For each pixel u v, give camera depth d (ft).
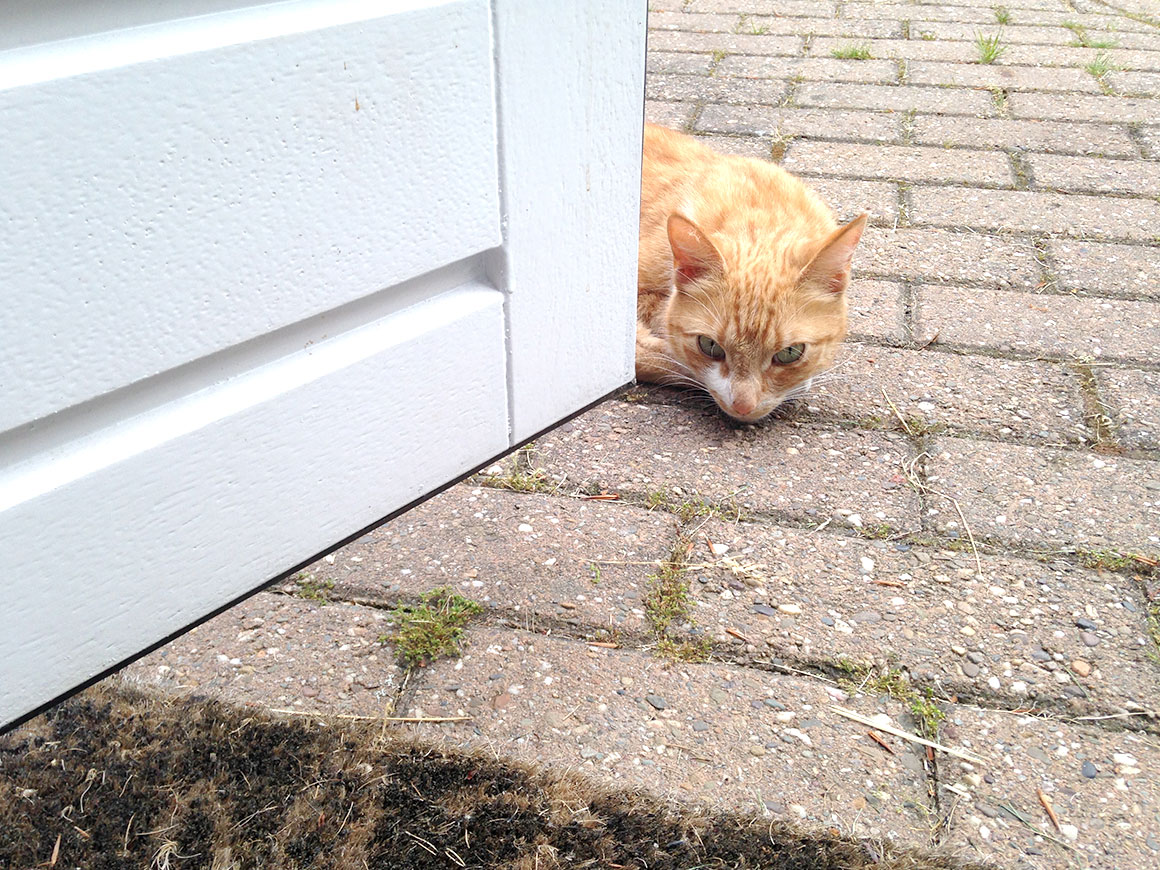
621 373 1.57
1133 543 1.69
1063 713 1.44
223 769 1.34
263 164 0.93
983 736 1.41
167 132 0.84
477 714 1.42
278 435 1.08
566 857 1.23
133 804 1.29
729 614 1.57
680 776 1.33
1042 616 1.57
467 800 1.30
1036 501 1.78
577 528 1.73
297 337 1.07
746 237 2.10
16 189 0.77
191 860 1.22
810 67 3.85
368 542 1.69
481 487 1.82
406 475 1.27
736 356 1.98
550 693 1.45
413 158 1.06
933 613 1.58
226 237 0.93
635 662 1.50
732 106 3.47
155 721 1.40
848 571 1.65
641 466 1.88
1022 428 1.96
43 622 0.95
